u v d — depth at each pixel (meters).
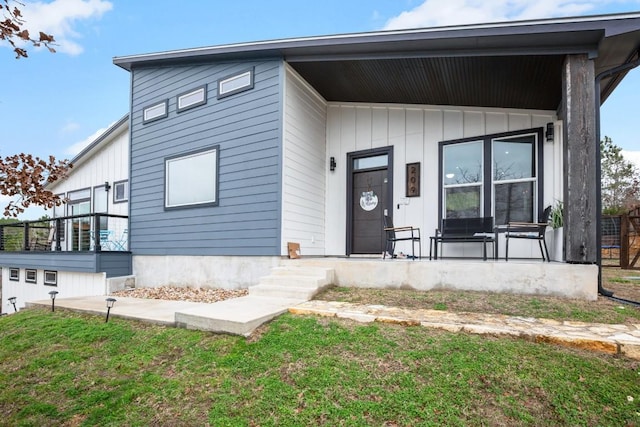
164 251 8.05
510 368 2.85
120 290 8.00
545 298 4.60
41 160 2.91
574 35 4.66
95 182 11.96
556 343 3.23
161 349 3.86
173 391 3.05
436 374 2.86
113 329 4.56
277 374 3.09
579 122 4.80
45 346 4.30
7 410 3.12
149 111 8.68
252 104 6.96
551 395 2.56
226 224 7.14
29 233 11.62
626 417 2.36
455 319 3.86
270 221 6.62
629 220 8.54
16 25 2.36
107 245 10.45
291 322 4.07
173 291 7.24
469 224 6.18
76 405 3.05
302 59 6.55
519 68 5.47
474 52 5.23
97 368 3.65
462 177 7.21
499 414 2.43
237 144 7.11
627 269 8.34
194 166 7.74
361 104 8.28
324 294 5.30
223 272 7.12
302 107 7.43
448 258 7.02
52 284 9.15
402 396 2.65
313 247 7.79
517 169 6.78
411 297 4.91
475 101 6.94
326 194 8.44
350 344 3.42
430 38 5.24
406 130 7.77
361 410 2.55
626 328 3.49
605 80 5.80
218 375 3.20
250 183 6.89
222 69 7.43
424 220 7.46
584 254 4.71
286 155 6.79
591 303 4.36
